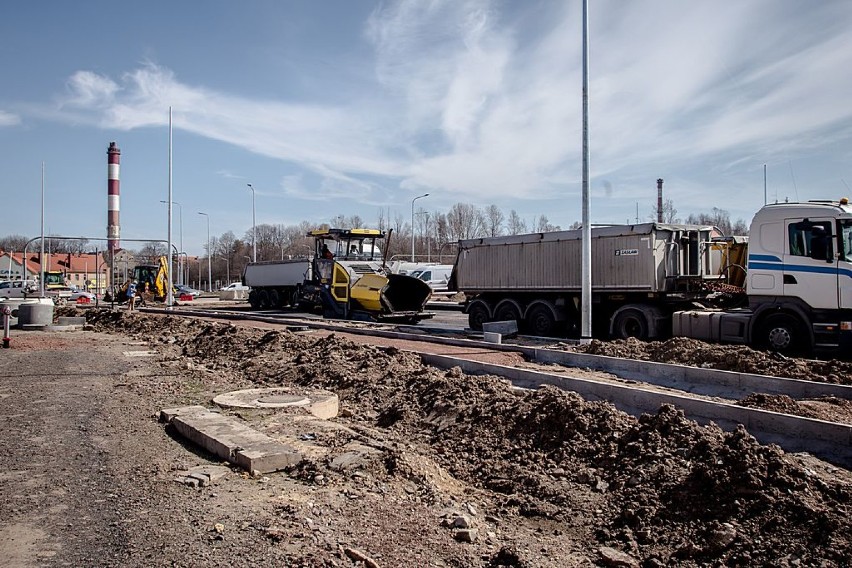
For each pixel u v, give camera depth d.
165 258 44.34
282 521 5.36
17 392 10.98
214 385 11.89
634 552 5.30
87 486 6.21
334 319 25.98
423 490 6.46
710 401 8.80
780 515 5.23
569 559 5.22
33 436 8.05
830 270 13.28
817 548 4.84
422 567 4.78
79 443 7.74
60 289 57.53
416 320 24.91
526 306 20.48
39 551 4.77
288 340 15.98
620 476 6.52
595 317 19.45
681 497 5.83
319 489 6.26
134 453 7.34
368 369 12.41
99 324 26.64
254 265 40.75
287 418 9.05
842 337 13.09
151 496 5.95
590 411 7.77
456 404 9.30
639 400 9.10
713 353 12.35
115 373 13.18
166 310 33.56
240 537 5.03
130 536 5.04
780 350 14.07
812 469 6.32
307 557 4.69
